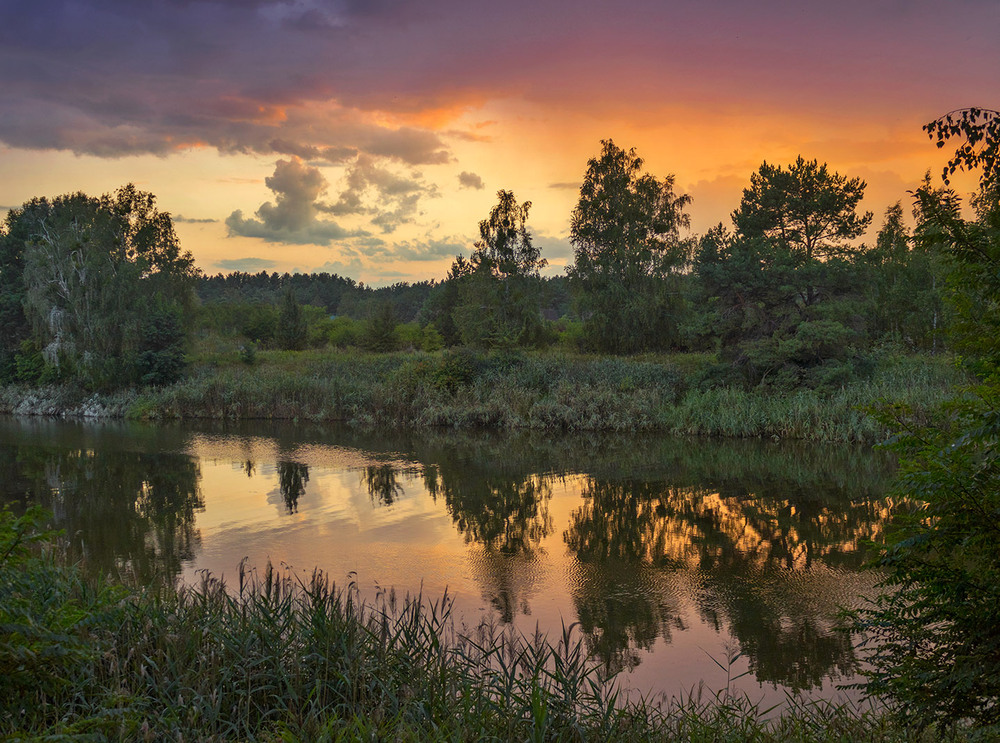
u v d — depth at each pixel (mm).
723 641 8227
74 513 14625
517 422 28719
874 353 30188
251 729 4934
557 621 8797
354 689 5234
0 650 3990
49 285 41062
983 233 4051
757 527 13336
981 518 3725
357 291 164500
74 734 3934
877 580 10281
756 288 28500
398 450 23281
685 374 31344
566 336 49312
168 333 40625
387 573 10695
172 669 5336
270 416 33344
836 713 5664
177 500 15883
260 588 9445
